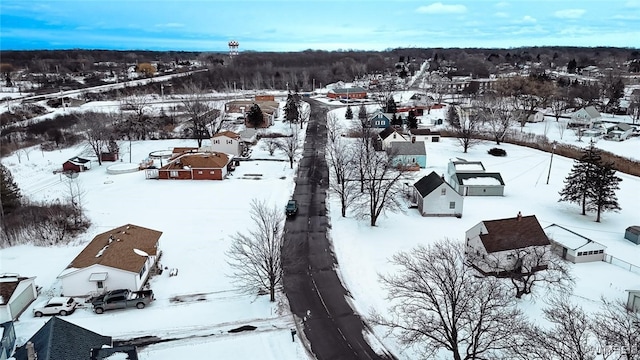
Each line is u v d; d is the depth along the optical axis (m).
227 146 86.56
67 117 120.06
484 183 67.25
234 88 176.50
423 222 56.31
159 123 112.62
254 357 32.19
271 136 103.88
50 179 74.50
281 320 36.50
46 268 44.53
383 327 35.28
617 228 55.81
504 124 102.38
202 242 50.22
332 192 66.50
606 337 27.00
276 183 71.25
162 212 59.47
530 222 44.31
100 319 36.31
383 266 44.91
